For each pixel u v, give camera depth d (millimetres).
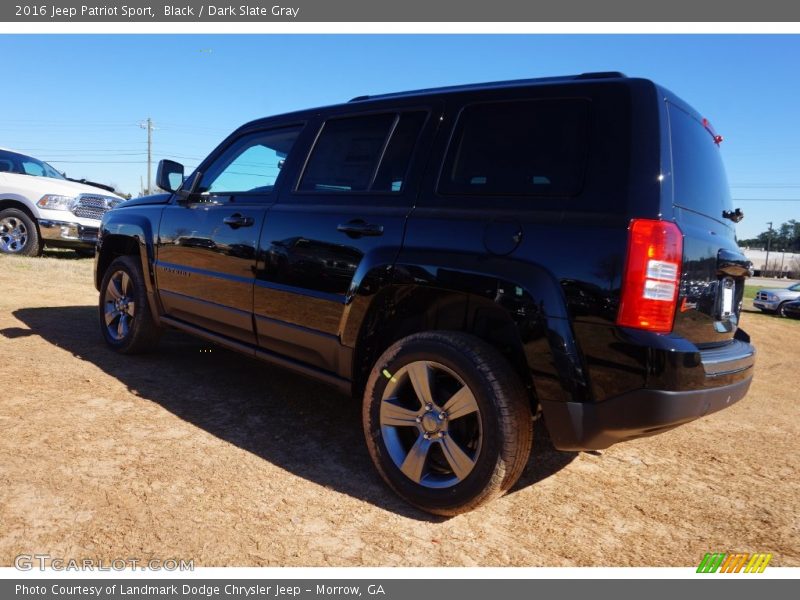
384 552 2176
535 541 2334
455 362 2354
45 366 4074
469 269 2365
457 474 2365
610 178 2211
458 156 2668
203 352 4871
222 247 3578
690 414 2135
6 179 9820
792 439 3850
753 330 10305
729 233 2861
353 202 2951
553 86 2498
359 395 2918
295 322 3086
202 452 2885
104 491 2420
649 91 2287
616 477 3029
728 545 2387
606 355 2096
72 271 9062
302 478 2711
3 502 2273
